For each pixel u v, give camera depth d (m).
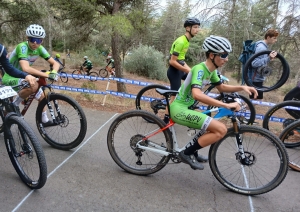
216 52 2.37
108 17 7.23
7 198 2.40
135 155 3.18
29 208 2.30
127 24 7.25
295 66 13.21
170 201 2.54
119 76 10.06
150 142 2.90
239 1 10.45
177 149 2.81
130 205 2.44
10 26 12.95
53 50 33.00
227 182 2.77
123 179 2.87
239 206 2.54
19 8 11.84
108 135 3.00
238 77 19.52
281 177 2.58
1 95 2.46
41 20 13.57
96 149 3.52
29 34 3.14
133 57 20.73
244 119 4.55
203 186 2.85
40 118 3.44
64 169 2.96
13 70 2.76
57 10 8.77
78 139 3.31
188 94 2.64
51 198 2.45
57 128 3.89
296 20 11.20
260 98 4.38
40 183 2.42
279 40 12.05
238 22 11.32
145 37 10.41
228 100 2.59
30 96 3.26
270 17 14.78
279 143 2.55
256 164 3.32
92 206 2.39
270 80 8.45
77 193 2.56
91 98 6.23
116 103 6.11
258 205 2.57
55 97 3.26
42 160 2.33
